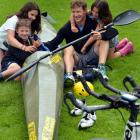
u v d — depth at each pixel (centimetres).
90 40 700
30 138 494
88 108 333
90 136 546
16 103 623
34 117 520
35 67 630
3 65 684
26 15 693
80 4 687
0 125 569
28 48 682
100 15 697
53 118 514
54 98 553
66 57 680
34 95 566
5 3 1088
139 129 359
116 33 710
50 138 481
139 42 858
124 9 1053
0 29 713
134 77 706
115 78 702
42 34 768
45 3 1086
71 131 555
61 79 621
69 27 706
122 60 765
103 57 696
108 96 341
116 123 575
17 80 682
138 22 962
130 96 337
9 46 689
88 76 667
